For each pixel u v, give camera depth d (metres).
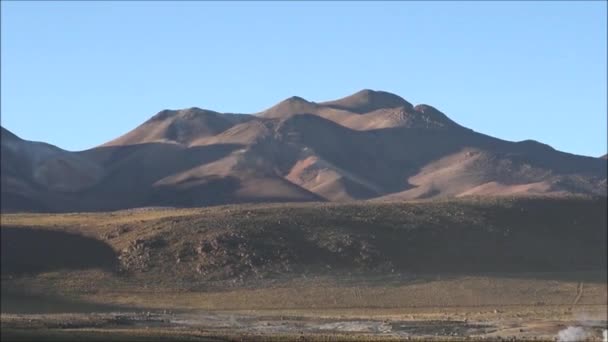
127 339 146.62
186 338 154.75
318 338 165.75
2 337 140.38
